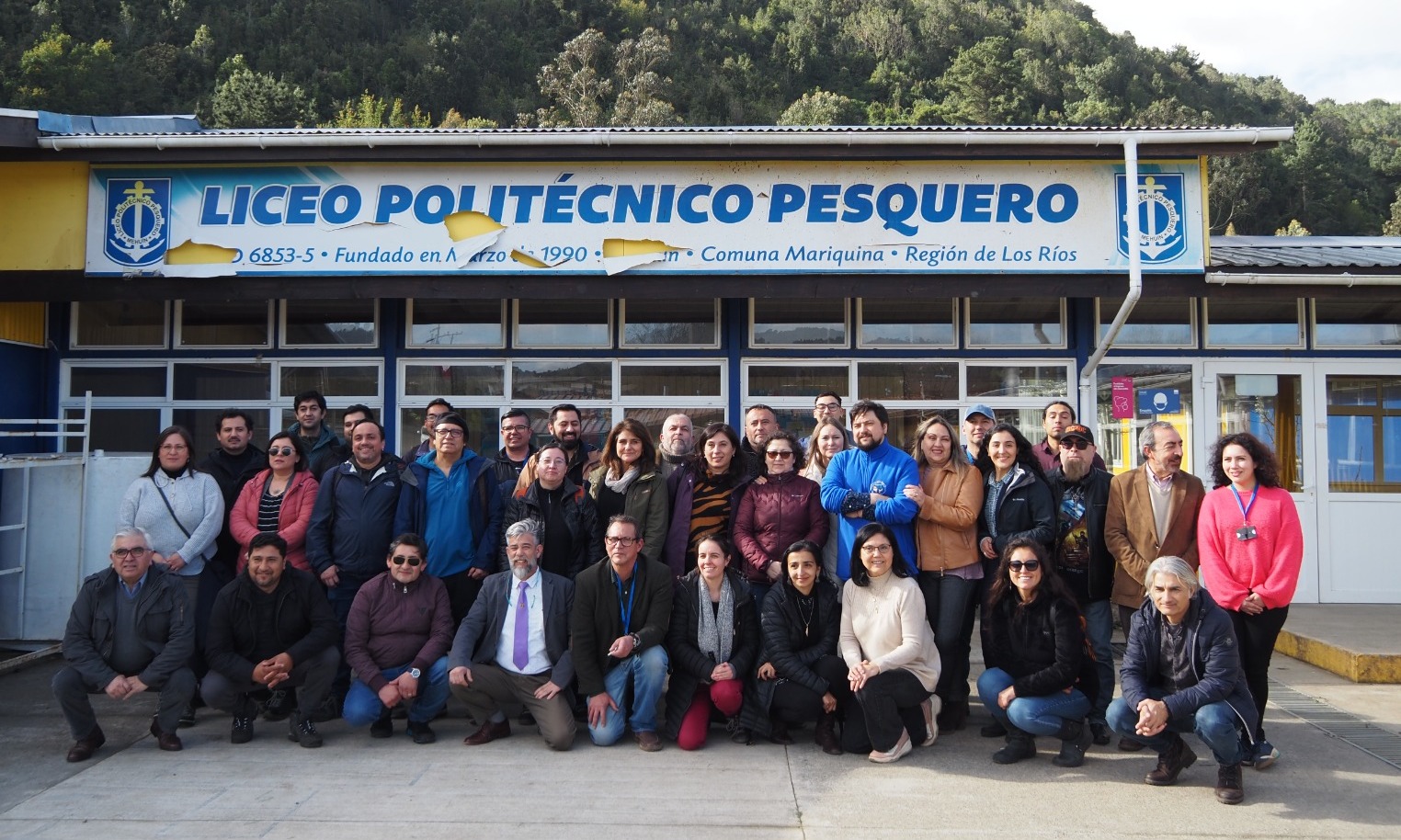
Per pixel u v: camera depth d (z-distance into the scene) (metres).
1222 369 7.60
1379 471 7.60
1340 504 7.58
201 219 6.88
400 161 6.84
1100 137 6.55
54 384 7.57
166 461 5.44
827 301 7.55
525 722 5.18
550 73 67.75
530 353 7.56
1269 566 4.43
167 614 4.75
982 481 5.00
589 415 7.54
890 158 6.77
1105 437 7.56
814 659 4.70
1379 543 7.55
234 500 5.64
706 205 6.83
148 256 6.87
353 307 7.59
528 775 4.33
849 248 6.79
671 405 7.53
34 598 6.59
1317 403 7.61
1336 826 3.76
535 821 3.80
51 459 6.45
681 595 4.83
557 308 7.59
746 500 5.07
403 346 7.57
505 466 5.59
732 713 4.77
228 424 5.76
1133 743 4.58
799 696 4.63
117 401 7.58
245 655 4.78
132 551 4.68
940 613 4.91
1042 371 7.54
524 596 4.83
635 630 4.75
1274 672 6.11
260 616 4.75
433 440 5.65
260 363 7.58
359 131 6.67
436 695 4.81
